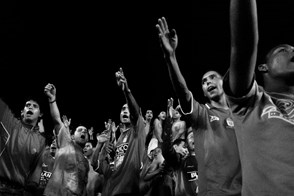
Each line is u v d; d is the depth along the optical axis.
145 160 5.35
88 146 6.62
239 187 2.75
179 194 4.40
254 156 1.52
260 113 1.57
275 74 1.73
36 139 4.58
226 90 1.58
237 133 1.63
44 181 5.38
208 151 2.95
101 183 6.05
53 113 5.21
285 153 1.46
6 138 4.17
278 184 1.42
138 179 4.74
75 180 4.98
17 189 4.21
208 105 3.26
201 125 3.09
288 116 1.57
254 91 1.58
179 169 4.54
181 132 4.77
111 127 5.89
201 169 2.95
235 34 1.42
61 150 5.10
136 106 4.80
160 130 5.29
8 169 4.16
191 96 3.07
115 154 5.05
